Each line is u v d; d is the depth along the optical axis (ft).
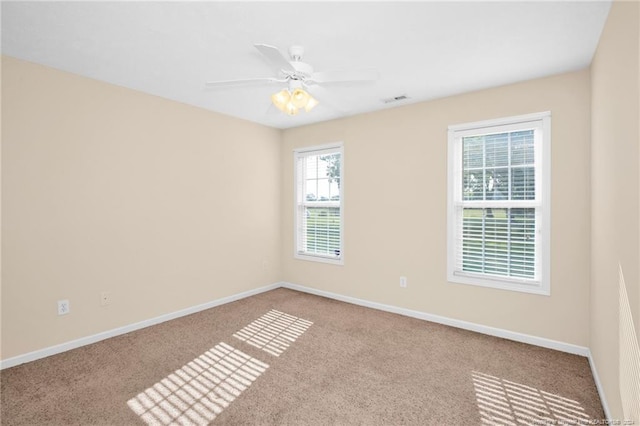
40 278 8.85
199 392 7.33
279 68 6.82
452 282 11.19
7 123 8.26
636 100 4.48
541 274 9.64
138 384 7.62
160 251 11.48
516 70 9.04
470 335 10.44
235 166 13.99
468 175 10.91
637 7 4.42
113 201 10.25
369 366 8.48
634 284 4.60
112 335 10.26
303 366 8.49
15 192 8.41
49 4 6.09
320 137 14.66
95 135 9.83
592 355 8.32
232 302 13.84
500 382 7.72
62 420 6.36
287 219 16.06
